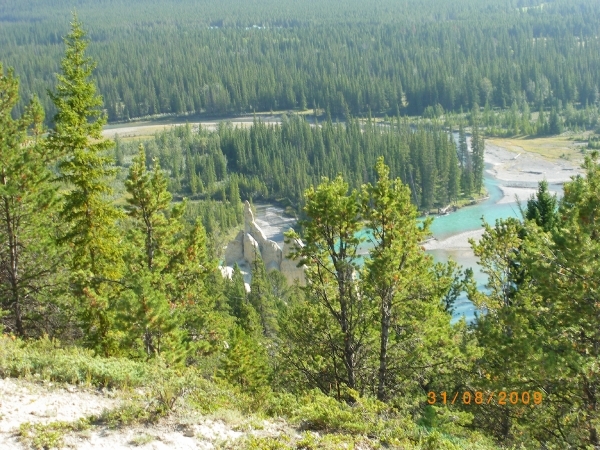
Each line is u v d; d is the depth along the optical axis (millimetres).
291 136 150125
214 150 145875
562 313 20719
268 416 15516
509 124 171625
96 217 28297
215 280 53281
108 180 32594
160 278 28766
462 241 96625
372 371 24812
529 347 19672
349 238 24484
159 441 12883
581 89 194750
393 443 14695
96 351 25359
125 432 13031
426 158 115938
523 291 25062
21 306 28469
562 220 22891
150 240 30234
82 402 14164
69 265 29125
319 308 25906
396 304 23875
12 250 27531
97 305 26375
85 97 27688
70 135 27234
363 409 16672
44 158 28984
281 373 27125
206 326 32219
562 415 20500
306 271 25375
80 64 27859
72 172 28062
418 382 25000
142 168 29969
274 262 75375
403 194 24047
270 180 136625
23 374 15039
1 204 26969
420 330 23766
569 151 146000
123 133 196750
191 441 13117
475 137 125875
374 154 130750
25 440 12062
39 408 13508
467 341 25922
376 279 22609
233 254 78125
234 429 14117
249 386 26984
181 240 32469
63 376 15109
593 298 19781
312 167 132500
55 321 28844
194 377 16828
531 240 23219
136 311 23953
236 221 114438
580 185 22141
